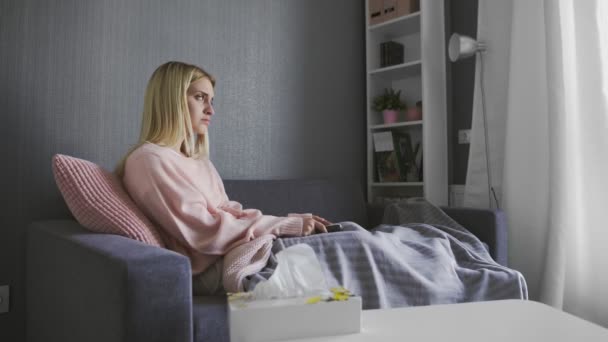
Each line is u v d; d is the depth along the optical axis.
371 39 2.81
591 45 1.94
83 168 1.24
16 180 1.76
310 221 1.55
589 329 0.70
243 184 2.13
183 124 1.51
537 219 2.10
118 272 0.84
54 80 1.85
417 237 1.68
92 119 1.93
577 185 1.99
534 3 2.16
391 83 2.91
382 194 2.85
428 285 1.33
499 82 2.37
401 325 0.73
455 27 2.76
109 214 1.19
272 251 1.35
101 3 1.97
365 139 2.85
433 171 2.57
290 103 2.52
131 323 0.82
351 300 0.70
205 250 1.26
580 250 1.97
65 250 1.15
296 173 2.53
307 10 2.62
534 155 2.12
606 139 1.90
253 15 2.41
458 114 2.70
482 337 0.67
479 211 1.95
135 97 2.04
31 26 1.80
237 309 0.67
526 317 0.77
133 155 1.36
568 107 2.00
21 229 1.76
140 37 2.06
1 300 1.71
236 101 2.33
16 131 1.76
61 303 1.20
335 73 2.72
